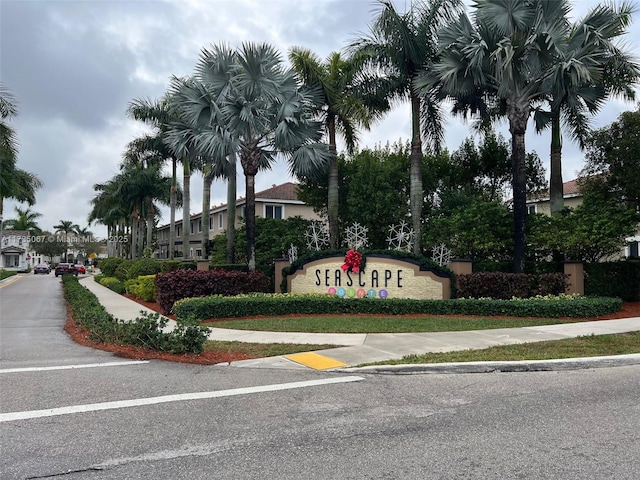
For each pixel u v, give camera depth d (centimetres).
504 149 2258
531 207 2939
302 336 1045
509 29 1491
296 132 1839
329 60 1939
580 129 1828
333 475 396
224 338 1027
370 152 2214
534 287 1496
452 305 1353
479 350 875
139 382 691
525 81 1546
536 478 388
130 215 5325
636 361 817
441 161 2222
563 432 490
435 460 424
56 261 9831
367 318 1301
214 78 1841
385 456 433
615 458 424
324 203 2312
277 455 436
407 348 908
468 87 1644
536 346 907
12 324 1333
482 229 1662
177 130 2059
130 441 470
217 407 577
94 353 901
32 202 3322
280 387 667
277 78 1817
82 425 514
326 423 522
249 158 1812
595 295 1557
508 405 584
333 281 1608
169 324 1278
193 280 1498
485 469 405
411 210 1859
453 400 608
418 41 1717
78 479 390
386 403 595
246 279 1589
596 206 1633
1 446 458
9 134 2602
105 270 4294
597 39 1450
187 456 434
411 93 1800
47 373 744
